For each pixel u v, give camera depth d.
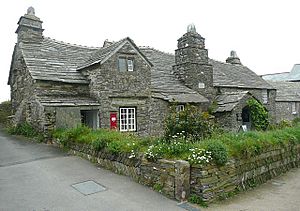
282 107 31.81
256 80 26.20
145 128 16.36
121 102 15.53
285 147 10.36
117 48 15.34
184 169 6.58
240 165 7.84
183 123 9.45
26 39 17.12
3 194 6.76
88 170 8.80
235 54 29.48
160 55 22.89
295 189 8.05
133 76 15.90
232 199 7.03
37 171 8.62
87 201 6.41
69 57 17.61
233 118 18.09
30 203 6.25
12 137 15.76
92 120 15.50
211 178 6.69
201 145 7.30
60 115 13.73
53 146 12.55
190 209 6.16
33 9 17.72
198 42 19.89
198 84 19.55
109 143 9.27
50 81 14.88
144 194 6.90
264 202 6.85
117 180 7.89
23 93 17.38
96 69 15.17
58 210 5.91
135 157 8.00
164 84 18.56
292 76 55.59
